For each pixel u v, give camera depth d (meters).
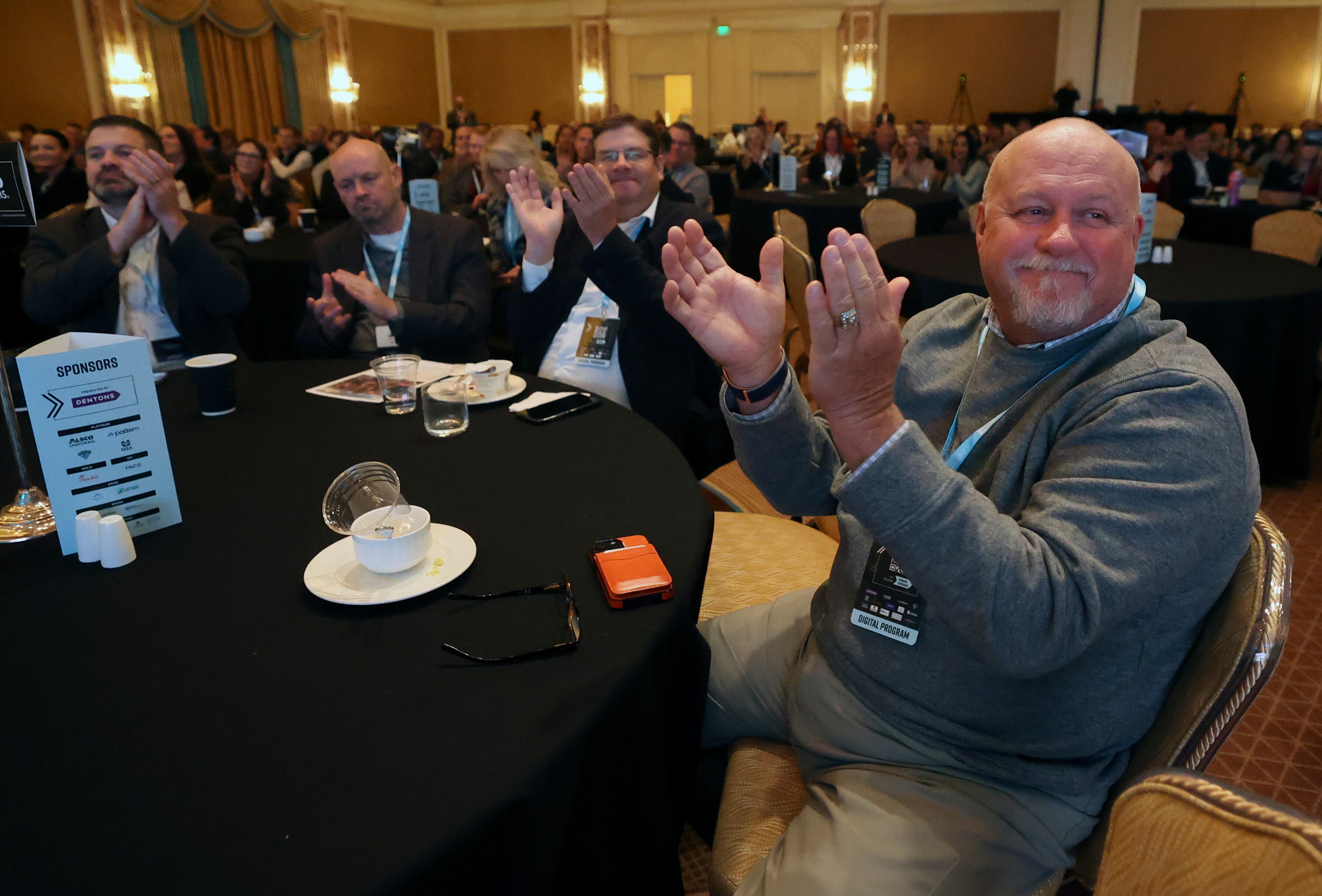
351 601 0.96
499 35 14.76
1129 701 0.94
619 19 14.09
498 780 0.71
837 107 13.89
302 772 0.72
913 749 1.00
